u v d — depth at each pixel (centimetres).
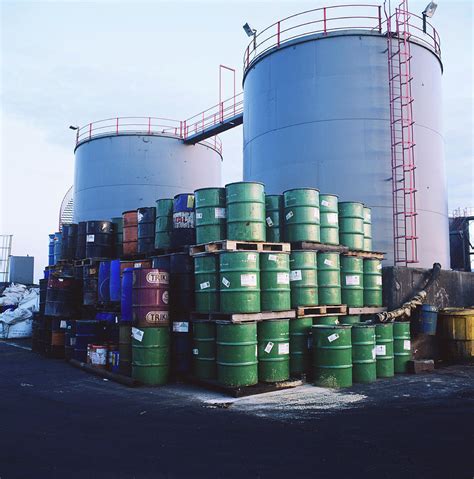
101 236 1312
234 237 865
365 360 888
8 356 1358
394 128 1346
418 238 1342
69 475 436
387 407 687
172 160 2344
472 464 459
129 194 2278
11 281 3366
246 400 737
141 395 786
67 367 1129
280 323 848
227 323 805
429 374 976
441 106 1523
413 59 1407
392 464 459
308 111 1386
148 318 877
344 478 426
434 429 576
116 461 470
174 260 955
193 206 994
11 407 707
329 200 1014
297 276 920
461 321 1126
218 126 2100
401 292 1153
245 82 1638
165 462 467
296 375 888
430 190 1398
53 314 1313
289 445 516
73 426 599
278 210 970
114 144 2319
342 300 1017
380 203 1322
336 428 580
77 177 2455
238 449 504
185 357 915
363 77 1362
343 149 1345
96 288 1273
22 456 487
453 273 1295
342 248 1015
